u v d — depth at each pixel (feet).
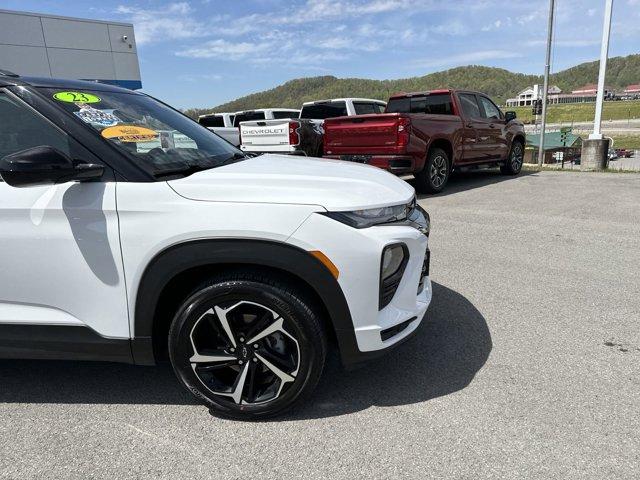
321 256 7.11
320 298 7.39
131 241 7.29
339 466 6.79
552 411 7.82
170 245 7.20
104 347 7.84
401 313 8.00
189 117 11.53
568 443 7.07
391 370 9.26
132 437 7.57
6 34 53.06
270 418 7.94
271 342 7.72
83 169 7.10
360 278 7.30
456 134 28.63
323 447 7.20
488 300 12.48
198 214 7.15
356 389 8.68
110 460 7.04
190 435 7.59
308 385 7.63
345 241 7.18
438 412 7.93
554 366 9.20
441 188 28.63
